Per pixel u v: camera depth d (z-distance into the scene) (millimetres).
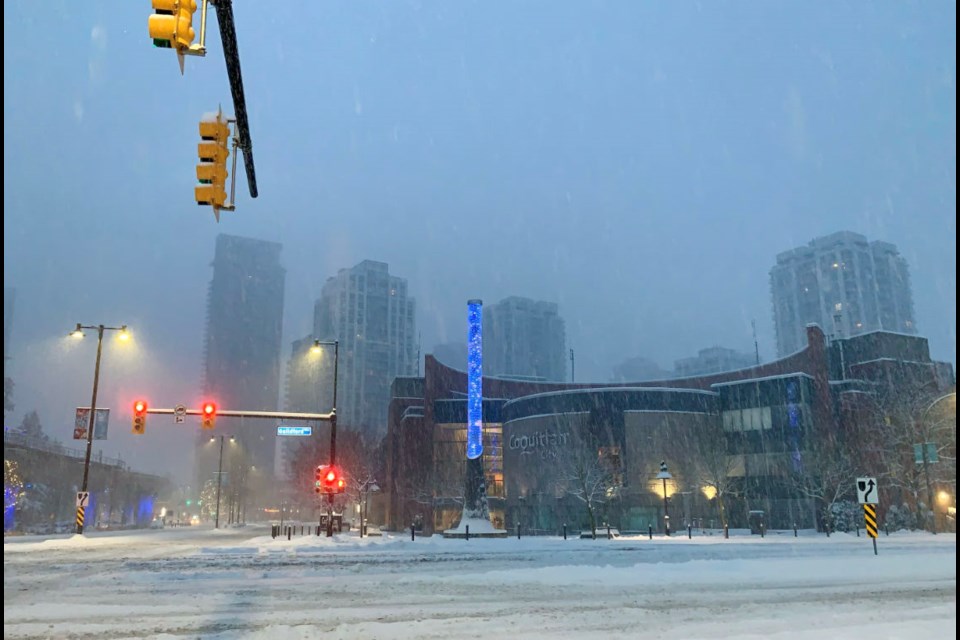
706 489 60562
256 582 15234
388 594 13367
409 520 72938
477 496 45219
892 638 8898
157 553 25281
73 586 14438
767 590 14203
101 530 62562
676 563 19406
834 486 56531
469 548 29172
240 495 136875
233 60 9328
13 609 11297
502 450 75188
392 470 80500
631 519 59719
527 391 84438
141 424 34094
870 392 61156
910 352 65750
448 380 78312
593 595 13375
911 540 36781
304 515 146875
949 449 54062
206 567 18938
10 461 58969
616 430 61750
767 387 63219
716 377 77875
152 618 10484
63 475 71062
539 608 11703
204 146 11094
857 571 17688
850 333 197000
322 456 89875
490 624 10070
